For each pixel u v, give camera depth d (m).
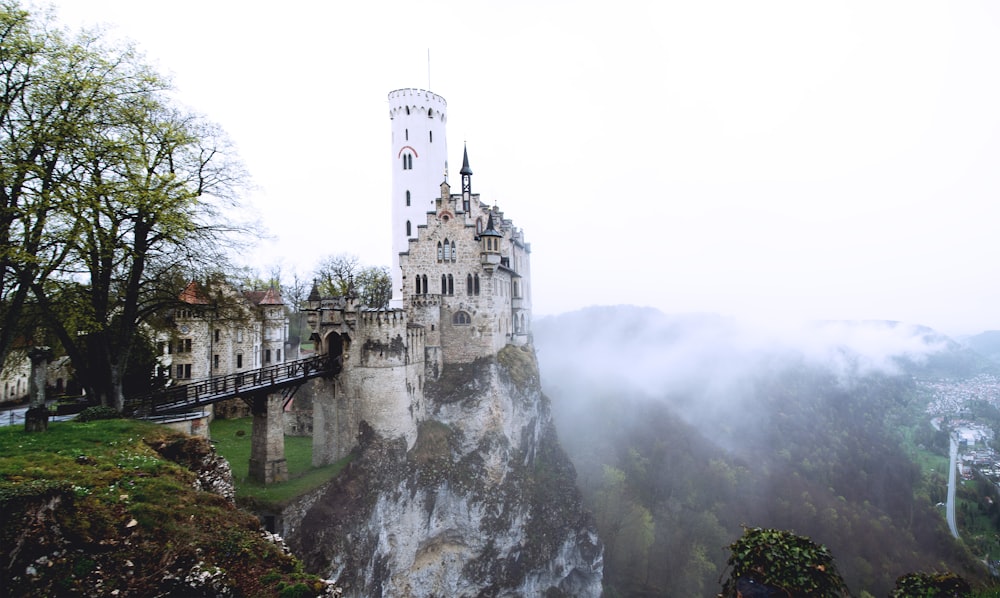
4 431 25.86
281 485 40.41
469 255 61.09
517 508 58.41
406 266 61.78
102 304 32.16
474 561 54.59
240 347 70.00
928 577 15.00
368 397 48.41
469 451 58.09
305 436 60.66
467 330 60.84
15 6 26.77
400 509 48.34
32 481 17.20
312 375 44.81
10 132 26.61
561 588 63.88
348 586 40.44
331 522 40.28
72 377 51.28
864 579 96.44
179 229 31.47
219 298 40.69
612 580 77.44
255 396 41.22
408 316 59.31
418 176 75.12
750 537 14.43
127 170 29.53
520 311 74.75
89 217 29.27
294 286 110.12
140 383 44.25
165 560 16.78
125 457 22.61
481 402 59.00
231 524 19.67
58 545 15.82
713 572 81.69
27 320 31.50
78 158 28.42
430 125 76.19
